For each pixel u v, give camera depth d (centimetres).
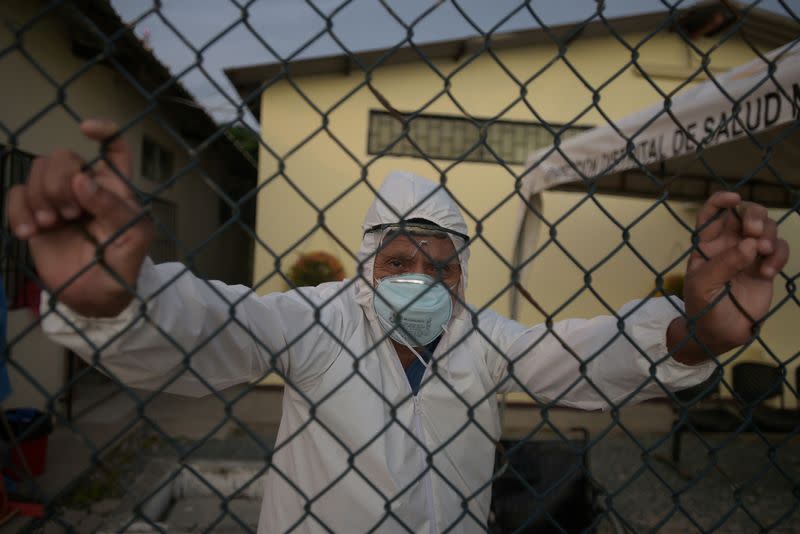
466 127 735
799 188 515
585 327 131
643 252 733
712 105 309
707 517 416
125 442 515
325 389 135
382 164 727
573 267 730
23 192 75
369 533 99
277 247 717
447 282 150
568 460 288
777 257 101
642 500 446
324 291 151
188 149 75
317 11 78
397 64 720
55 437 512
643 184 574
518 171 737
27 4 504
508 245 733
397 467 134
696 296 103
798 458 555
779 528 398
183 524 369
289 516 136
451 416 144
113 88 679
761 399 108
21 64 504
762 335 695
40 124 540
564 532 99
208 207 1100
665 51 715
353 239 727
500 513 280
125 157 77
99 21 493
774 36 637
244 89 720
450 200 155
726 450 577
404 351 153
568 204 730
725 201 99
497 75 728
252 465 431
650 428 652
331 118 719
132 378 97
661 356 117
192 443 543
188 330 97
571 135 734
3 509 271
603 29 701
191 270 81
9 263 481
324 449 133
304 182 721
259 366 122
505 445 290
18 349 516
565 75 727
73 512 368
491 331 153
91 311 82
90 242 78
